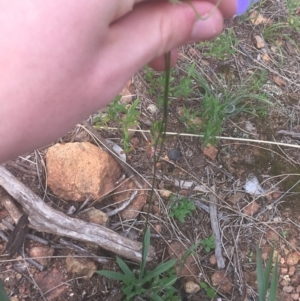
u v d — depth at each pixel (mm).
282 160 381
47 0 155
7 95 160
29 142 175
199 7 169
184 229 343
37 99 164
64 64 160
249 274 339
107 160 332
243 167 373
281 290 343
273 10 462
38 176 330
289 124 400
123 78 172
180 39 175
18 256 309
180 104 385
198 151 368
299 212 365
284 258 349
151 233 335
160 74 389
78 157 323
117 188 338
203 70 408
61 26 155
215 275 333
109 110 338
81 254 312
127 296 300
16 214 311
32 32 155
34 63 158
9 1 156
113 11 158
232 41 431
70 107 171
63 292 306
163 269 296
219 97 394
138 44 166
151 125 371
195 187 355
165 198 347
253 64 427
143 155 357
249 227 353
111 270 314
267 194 366
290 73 430
